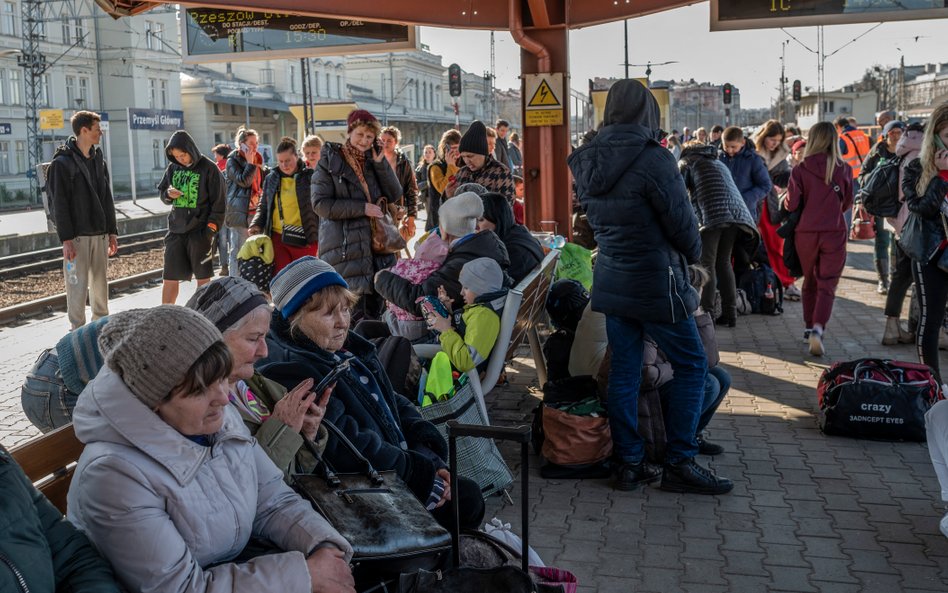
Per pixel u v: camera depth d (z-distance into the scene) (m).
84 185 8.94
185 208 9.58
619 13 8.80
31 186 45.50
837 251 7.95
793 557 4.25
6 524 2.02
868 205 7.70
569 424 5.23
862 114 79.38
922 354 6.40
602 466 5.29
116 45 61.88
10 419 6.63
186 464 2.38
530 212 9.26
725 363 7.92
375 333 4.76
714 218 8.90
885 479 5.19
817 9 8.25
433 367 4.66
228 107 71.69
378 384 3.59
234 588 2.34
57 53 58.03
